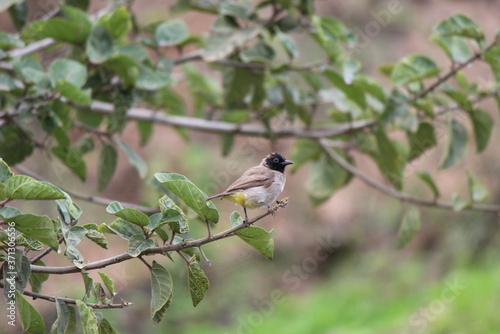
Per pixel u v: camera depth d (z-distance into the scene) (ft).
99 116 37.99
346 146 41.70
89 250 62.80
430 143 35.99
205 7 38.81
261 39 36.63
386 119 33.94
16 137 31.71
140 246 18.08
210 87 43.65
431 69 32.81
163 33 36.60
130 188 73.05
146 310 64.75
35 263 20.48
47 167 62.28
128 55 30.68
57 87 27.78
